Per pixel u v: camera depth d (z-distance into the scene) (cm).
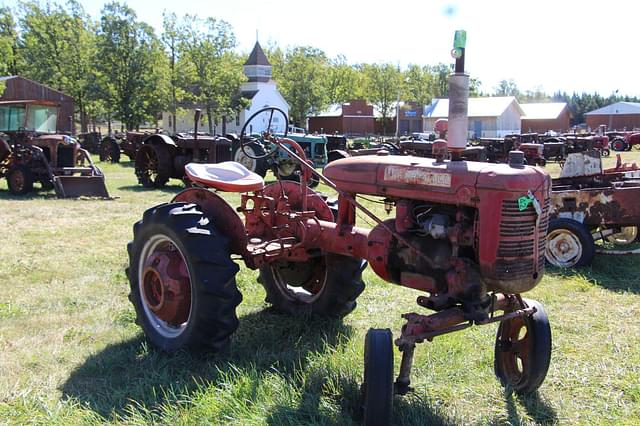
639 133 3638
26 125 1362
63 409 332
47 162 1323
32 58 4275
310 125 6625
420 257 347
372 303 543
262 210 473
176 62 4031
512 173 314
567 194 694
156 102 3616
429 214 346
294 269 500
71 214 1042
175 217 399
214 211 424
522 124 6456
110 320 482
